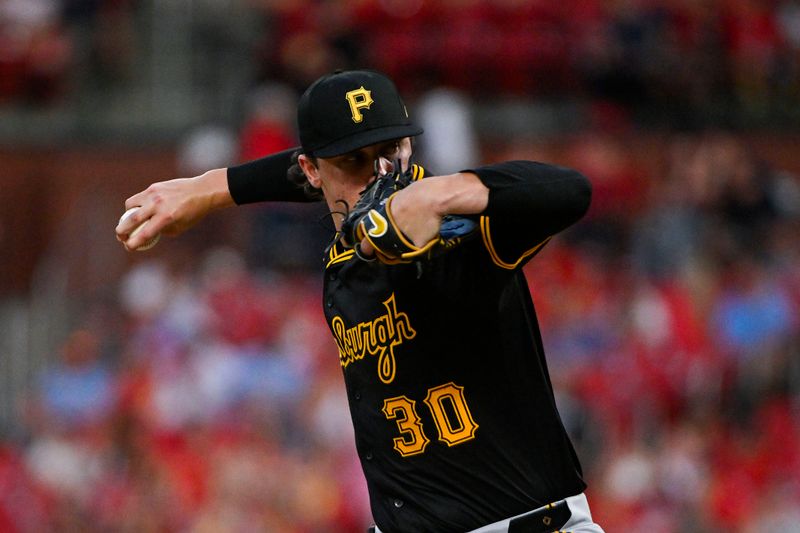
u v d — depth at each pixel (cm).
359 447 1274
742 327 4453
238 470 3619
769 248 4903
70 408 4134
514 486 1219
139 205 1395
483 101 5944
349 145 1165
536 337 1263
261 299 4444
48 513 3825
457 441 1214
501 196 1056
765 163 5531
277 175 1411
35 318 4991
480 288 1167
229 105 5966
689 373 4203
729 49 6194
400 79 5928
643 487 3819
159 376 4097
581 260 4897
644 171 5628
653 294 4494
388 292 1209
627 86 5844
